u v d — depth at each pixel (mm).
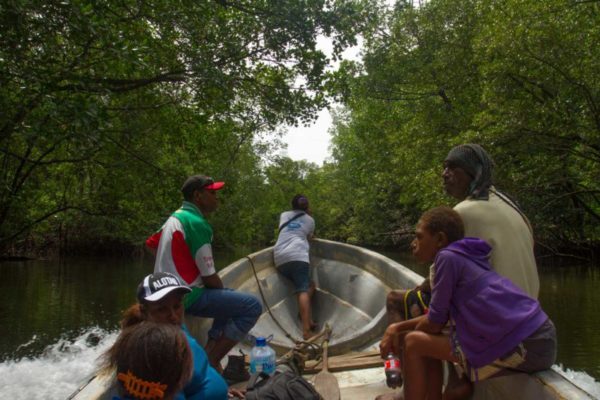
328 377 3158
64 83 7039
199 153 12320
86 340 10320
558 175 13609
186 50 8766
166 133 11258
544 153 12945
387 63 19359
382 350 2422
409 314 2822
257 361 3061
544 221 14641
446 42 16141
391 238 34906
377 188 31078
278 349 3984
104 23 6043
